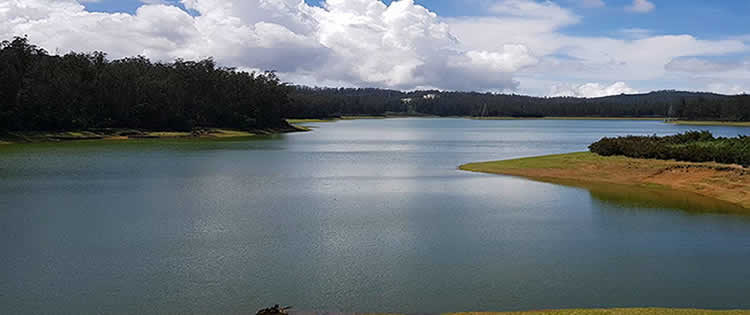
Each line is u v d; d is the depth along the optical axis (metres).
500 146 88.31
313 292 17.52
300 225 26.48
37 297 17.03
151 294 17.31
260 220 27.56
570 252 21.97
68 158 60.22
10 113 89.31
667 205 32.06
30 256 21.11
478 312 15.41
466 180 43.19
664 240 23.83
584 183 41.19
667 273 19.39
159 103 117.50
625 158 46.84
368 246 22.78
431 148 82.75
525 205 32.06
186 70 133.75
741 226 26.41
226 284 18.20
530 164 50.00
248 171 49.22
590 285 18.23
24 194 35.00
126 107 112.06
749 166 38.56
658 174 41.19
